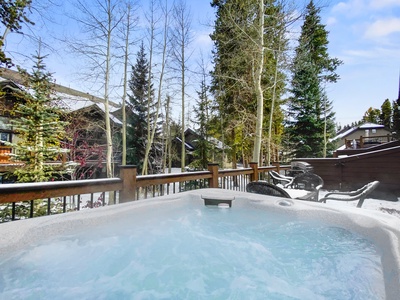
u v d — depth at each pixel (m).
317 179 4.20
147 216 2.57
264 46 7.55
